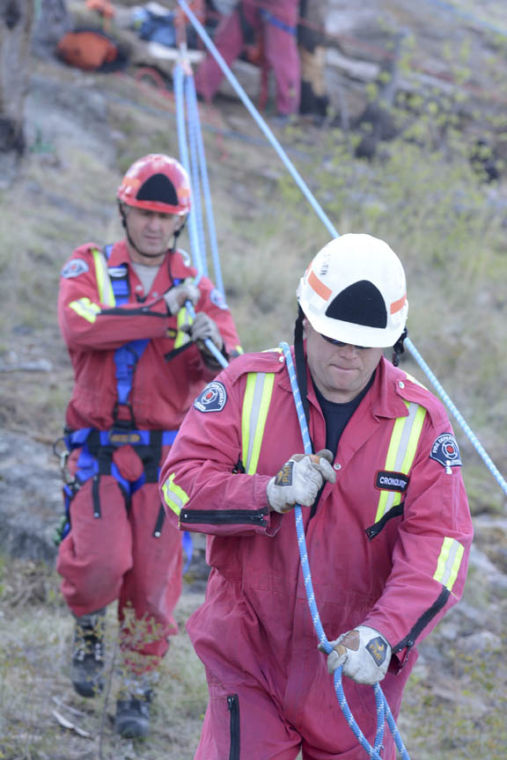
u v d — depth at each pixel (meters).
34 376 15.27
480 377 19.19
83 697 9.08
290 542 5.70
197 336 8.23
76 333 8.35
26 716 8.68
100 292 8.71
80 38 29.58
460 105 33.78
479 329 21.20
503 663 11.13
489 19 41.84
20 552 11.23
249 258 21.08
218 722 5.82
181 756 8.65
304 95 32.88
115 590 8.59
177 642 10.16
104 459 8.65
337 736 5.77
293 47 31.00
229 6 33.25
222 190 25.73
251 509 5.45
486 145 30.83
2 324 16.62
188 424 5.93
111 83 29.47
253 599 5.81
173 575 8.93
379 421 5.69
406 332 5.86
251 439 5.80
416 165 25.92
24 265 18.09
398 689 5.81
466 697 10.27
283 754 5.75
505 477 16.34
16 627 9.97
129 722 8.65
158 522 8.67
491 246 25.34
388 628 5.28
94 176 23.75
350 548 5.70
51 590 10.62
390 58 31.22
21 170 22.05
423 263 24.17
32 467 12.46
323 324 5.45
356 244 5.51
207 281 8.98
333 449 5.70
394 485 5.66
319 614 5.72
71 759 8.32
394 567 5.55
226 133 29.38
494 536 14.27
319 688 5.73
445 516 5.60
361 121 31.16
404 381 5.83
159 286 8.81
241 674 5.85
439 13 40.62
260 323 18.94
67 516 8.95
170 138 27.56
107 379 8.56
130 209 8.61
